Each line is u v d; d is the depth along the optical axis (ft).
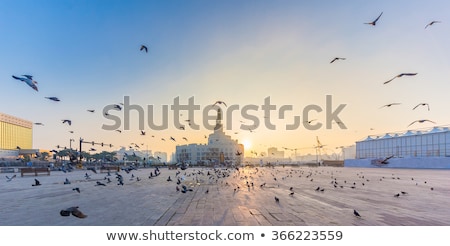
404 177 110.73
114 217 31.99
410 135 278.05
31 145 464.24
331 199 45.85
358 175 126.52
